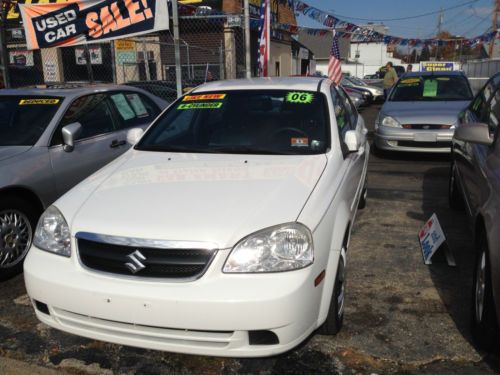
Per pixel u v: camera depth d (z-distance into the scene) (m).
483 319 2.74
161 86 11.17
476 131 3.31
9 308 3.52
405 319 3.23
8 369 2.82
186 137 3.82
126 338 2.52
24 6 7.34
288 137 3.64
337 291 2.96
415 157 8.65
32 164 4.15
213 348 2.41
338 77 10.37
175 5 6.86
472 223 3.51
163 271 2.44
